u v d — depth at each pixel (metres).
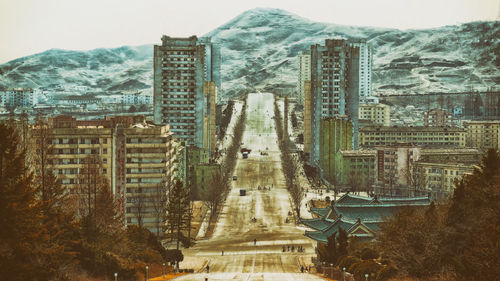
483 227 126.62
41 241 109.06
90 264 147.12
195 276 165.62
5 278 98.38
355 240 190.88
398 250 139.62
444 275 127.44
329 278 162.12
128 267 150.50
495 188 134.00
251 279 153.12
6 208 99.50
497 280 111.62
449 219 139.62
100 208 197.38
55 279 118.31
